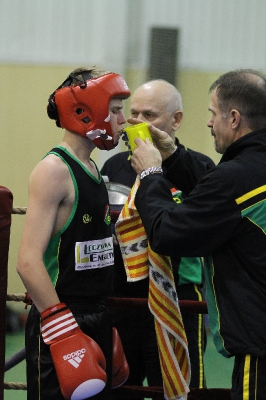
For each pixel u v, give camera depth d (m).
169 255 4.08
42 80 11.39
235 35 11.65
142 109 5.83
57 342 3.88
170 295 4.48
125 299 4.80
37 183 3.92
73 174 4.03
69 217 4.02
